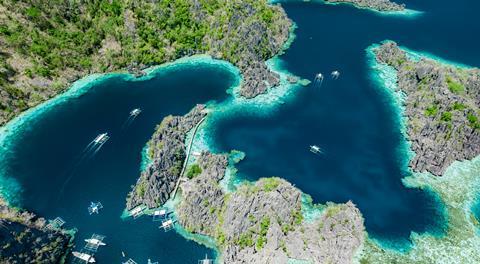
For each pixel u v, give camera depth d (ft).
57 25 595.88
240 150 475.31
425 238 392.68
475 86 536.83
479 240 393.91
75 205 409.28
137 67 593.83
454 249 383.86
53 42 577.02
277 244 362.94
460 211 421.59
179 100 544.21
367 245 381.81
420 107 533.55
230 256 354.54
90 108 525.34
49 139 480.23
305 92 572.51
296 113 535.19
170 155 434.30
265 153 473.26
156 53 609.42
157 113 520.83
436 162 458.50
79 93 549.54
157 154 434.71
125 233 383.24
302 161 466.70
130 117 513.04
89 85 563.89
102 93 551.18
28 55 556.10
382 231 396.78
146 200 403.54
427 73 569.64
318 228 375.86
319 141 495.00
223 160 448.24
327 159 471.62
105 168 446.60
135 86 565.12
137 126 500.33
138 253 367.04
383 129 519.60
